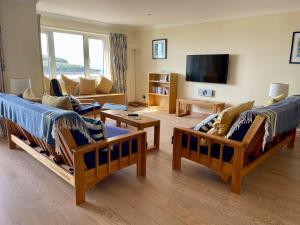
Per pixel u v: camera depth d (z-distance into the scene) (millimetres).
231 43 4922
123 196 2184
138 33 6738
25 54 3992
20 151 3197
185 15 4898
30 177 2486
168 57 6121
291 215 1943
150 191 2277
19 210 1948
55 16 5062
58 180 2434
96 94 5941
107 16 5121
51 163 2348
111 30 6238
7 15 3707
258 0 3725
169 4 4039
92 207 2008
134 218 1880
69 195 2174
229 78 5066
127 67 6766
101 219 1859
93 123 2062
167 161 2984
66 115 1829
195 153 2523
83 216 1892
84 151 1954
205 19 5188
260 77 4633
